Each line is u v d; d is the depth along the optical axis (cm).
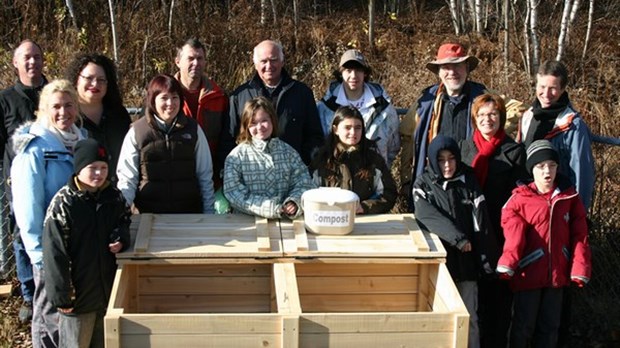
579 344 479
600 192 525
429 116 488
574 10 1029
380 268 414
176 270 407
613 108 1001
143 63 1031
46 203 382
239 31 1096
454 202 417
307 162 499
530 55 1030
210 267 408
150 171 427
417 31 1221
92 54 456
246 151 432
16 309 506
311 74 1077
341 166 442
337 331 334
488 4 1164
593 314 505
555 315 418
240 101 496
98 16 1090
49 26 1096
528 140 459
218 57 1065
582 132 445
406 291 419
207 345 331
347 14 1258
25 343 468
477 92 486
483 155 435
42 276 388
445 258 391
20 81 489
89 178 357
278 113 493
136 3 1093
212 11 1165
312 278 414
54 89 388
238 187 428
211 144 501
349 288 417
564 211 411
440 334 339
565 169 448
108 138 456
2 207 531
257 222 413
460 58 473
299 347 334
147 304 409
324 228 401
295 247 387
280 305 341
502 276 403
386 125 506
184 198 436
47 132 387
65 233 356
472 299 424
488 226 418
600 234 527
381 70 1103
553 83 445
